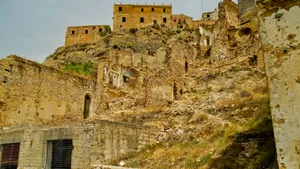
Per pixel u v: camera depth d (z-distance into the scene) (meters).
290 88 4.55
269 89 4.83
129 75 36.53
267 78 4.91
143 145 17.27
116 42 64.19
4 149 18.78
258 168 8.71
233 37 36.19
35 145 16.56
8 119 23.12
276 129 4.60
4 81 23.53
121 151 15.62
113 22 75.25
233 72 25.53
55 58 66.56
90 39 73.62
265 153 9.30
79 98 29.64
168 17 74.44
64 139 15.38
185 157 12.12
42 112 25.81
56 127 16.00
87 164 13.83
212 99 21.20
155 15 74.56
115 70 34.81
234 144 11.11
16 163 17.53
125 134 16.14
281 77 4.70
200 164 10.70
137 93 29.16
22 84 24.75
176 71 31.19
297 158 4.25
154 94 28.31
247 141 10.95
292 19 4.73
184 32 66.62
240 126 13.49
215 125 15.82
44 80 26.64
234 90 22.69
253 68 24.97
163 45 61.44
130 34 68.31
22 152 17.16
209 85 25.78
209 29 45.34
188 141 15.30
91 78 32.47
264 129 11.12
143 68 38.78
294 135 4.35
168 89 29.41
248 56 27.89
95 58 60.22
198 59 38.38
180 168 10.99
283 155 4.43
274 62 4.84
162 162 12.38
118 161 14.28
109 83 32.69
